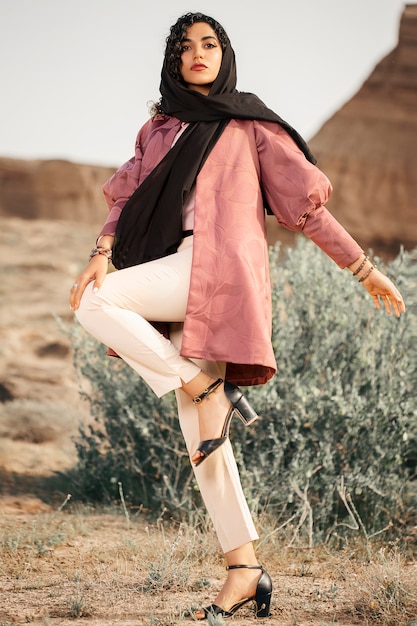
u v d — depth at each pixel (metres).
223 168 4.30
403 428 7.13
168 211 4.27
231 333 4.10
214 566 5.56
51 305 26.67
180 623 4.15
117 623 4.18
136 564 5.53
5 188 89.81
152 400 7.66
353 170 64.62
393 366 7.42
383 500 7.08
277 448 7.02
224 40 4.46
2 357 18.06
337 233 4.25
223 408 4.14
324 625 4.05
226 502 4.32
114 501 7.84
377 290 4.29
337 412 7.11
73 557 5.84
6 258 38.28
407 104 66.75
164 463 7.57
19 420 11.55
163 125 4.51
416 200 62.91
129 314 4.14
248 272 4.15
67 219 89.19
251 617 4.37
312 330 7.72
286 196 4.29
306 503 6.47
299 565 5.77
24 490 8.60
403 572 5.03
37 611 4.43
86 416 12.20
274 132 4.41
